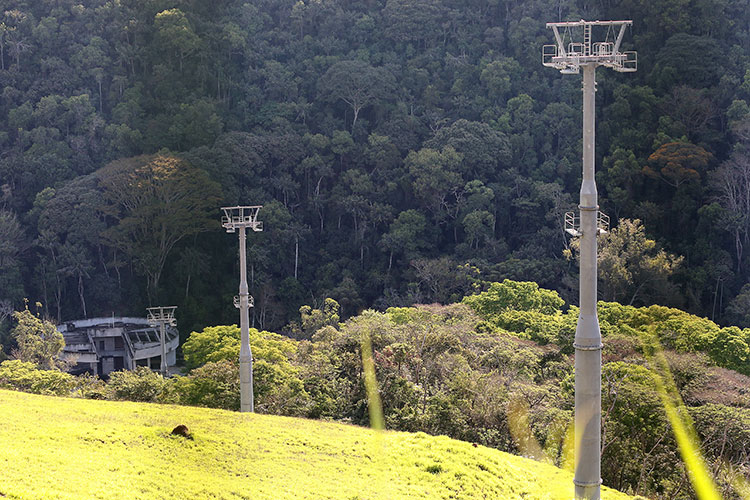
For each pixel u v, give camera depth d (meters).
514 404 39.88
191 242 103.00
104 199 101.81
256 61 123.56
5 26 116.31
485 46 125.50
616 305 62.12
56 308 98.69
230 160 104.94
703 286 87.75
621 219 90.06
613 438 35.72
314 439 30.03
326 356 48.91
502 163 110.88
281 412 42.53
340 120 117.50
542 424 38.06
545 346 54.44
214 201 99.88
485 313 68.12
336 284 102.31
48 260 100.25
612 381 38.50
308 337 78.75
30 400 34.34
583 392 20.31
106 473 23.23
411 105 119.25
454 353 48.53
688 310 86.75
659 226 95.44
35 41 118.12
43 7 122.19
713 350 51.66
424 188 105.62
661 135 96.25
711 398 39.94
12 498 19.38
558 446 36.88
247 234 102.94
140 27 118.50
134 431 28.08
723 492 30.39
